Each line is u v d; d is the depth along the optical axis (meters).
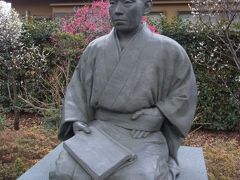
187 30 5.96
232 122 6.04
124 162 2.07
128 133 2.29
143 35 2.32
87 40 5.68
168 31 6.02
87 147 2.15
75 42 5.70
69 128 2.46
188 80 2.38
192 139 5.83
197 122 6.12
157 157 2.19
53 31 6.46
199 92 6.02
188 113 2.38
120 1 2.22
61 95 5.95
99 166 2.03
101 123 2.36
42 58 6.25
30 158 4.03
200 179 2.35
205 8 5.98
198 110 6.08
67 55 5.86
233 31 5.77
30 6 9.83
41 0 9.73
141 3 2.26
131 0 2.21
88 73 2.42
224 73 5.91
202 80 5.99
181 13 8.93
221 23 5.64
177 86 2.37
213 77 5.93
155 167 2.10
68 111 2.43
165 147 2.35
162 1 8.91
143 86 2.25
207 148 4.36
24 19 7.12
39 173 2.47
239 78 5.77
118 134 2.28
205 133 6.12
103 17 5.59
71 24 5.90
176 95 2.34
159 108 2.31
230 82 5.93
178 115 2.33
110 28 5.54
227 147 4.63
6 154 4.11
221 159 3.94
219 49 5.86
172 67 2.34
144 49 2.29
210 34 5.83
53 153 2.85
